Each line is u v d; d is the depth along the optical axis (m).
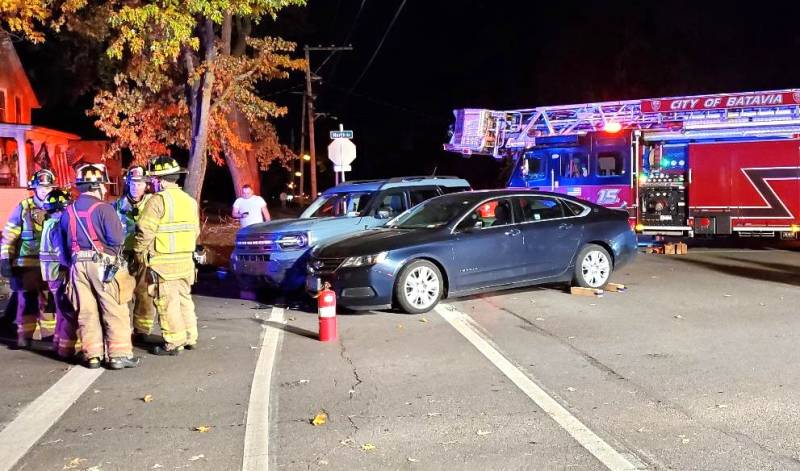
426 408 5.46
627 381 6.04
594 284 10.24
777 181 15.17
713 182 15.53
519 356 6.91
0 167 23.48
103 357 6.89
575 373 6.31
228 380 6.29
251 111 19.42
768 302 9.35
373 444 4.77
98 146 29.61
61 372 6.67
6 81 24.56
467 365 6.63
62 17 15.88
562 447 4.65
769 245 17.08
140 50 14.80
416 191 11.64
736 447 4.59
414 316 8.87
